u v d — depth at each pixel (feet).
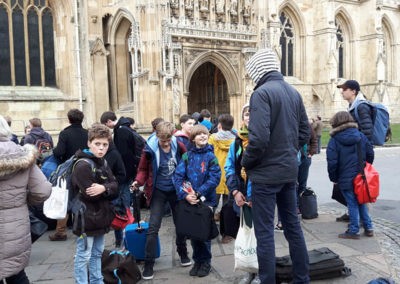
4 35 99.96
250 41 114.01
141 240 24.71
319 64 148.87
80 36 105.09
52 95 103.19
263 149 17.12
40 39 103.71
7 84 100.83
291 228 18.85
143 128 94.63
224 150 32.14
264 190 17.93
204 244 22.44
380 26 158.30
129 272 21.01
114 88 110.11
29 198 16.66
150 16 96.37
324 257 21.84
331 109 145.07
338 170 28.94
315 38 149.89
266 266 17.99
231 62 111.96
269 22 128.26
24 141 38.75
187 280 22.18
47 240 30.99
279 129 17.79
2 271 15.40
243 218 20.36
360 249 26.43
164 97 97.30
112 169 26.37
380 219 34.45
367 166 28.50
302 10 147.23
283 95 17.99
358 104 30.17
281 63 142.41
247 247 20.16
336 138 28.45
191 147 22.97
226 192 32.42
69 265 25.39
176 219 22.21
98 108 105.70
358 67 163.94
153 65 97.19
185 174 22.43
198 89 130.11
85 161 18.56
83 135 30.25
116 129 32.83
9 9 99.91
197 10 104.17
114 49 109.29
